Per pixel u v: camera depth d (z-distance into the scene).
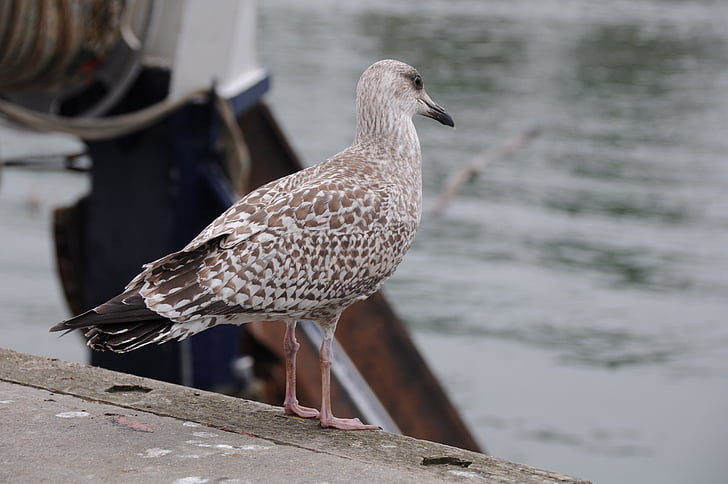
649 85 55.78
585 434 20.12
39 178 33.50
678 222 32.50
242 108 14.09
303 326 13.87
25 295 25.84
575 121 45.47
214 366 13.94
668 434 20.17
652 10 99.38
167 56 13.40
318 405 13.56
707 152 40.88
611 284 27.89
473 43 68.56
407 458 5.68
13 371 6.67
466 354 23.52
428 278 28.14
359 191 6.17
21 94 12.91
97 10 11.98
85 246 14.56
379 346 15.14
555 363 23.16
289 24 72.00
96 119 13.27
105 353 13.94
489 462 5.68
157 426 5.91
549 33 76.00
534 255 29.31
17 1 11.12
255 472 5.29
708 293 27.44
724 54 69.06
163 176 13.57
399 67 6.85
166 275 5.60
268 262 5.76
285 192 6.09
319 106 45.44
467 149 39.50
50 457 5.35
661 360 23.25
